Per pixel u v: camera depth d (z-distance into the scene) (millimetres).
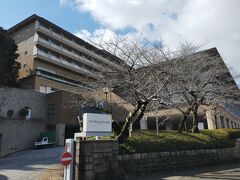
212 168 14703
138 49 12922
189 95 17391
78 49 45844
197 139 15961
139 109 13195
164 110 23922
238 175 11820
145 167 11805
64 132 30969
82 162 9539
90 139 10547
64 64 43000
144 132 14250
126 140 11898
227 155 17766
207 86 17781
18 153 25812
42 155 20859
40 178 10977
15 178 11312
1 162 18750
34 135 30219
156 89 12914
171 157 13266
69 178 9266
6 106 29234
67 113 32031
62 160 8828
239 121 36312
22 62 41156
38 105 32812
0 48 32594
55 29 44031
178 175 11906
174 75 13531
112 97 17719
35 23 41531
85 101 18188
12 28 43312
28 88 37438
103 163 10180
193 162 14547
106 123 10656
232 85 20250
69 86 41625
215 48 20406
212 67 18766
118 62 12766
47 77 39375
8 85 35000
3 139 26438
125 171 10945
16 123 28312
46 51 41750
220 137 18453
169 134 14945
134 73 12656
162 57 13625
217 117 26562
